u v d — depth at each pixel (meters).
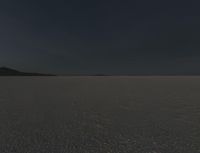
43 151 3.00
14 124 4.41
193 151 2.96
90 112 5.66
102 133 3.83
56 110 5.93
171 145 3.20
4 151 2.99
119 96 8.91
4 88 12.59
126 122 4.59
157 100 7.61
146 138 3.53
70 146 3.19
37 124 4.43
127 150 3.04
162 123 4.45
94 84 16.44
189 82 17.05
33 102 7.35
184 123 4.42
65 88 12.75
